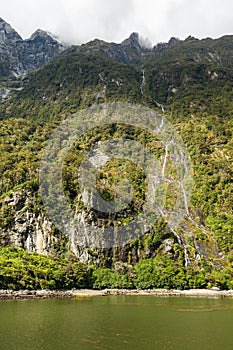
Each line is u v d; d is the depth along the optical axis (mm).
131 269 93688
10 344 45156
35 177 111812
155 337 48812
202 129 163125
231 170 135875
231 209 119688
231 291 88875
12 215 102438
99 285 87375
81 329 51969
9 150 139125
